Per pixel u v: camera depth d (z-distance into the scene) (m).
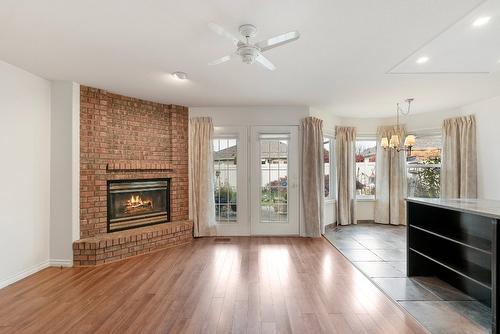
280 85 4.04
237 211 5.38
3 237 3.16
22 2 2.05
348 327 2.33
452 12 2.19
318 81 3.87
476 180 5.04
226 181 5.44
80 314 2.54
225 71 3.47
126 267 3.73
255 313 2.55
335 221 6.30
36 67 3.32
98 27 2.42
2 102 3.15
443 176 5.49
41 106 3.65
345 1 2.05
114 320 2.44
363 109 5.64
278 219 5.43
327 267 3.72
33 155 3.54
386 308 2.64
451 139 5.38
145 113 4.76
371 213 6.61
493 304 2.24
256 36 2.56
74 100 3.83
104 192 4.20
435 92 4.41
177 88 4.14
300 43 2.72
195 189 5.24
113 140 4.32
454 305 2.69
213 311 2.58
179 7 2.13
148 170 4.72
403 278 3.34
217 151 5.45
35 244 3.56
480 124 4.97
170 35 2.56
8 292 2.99
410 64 3.27
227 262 3.91
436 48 2.84
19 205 3.35
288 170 5.39
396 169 6.25
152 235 4.40
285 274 3.47
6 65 3.18
